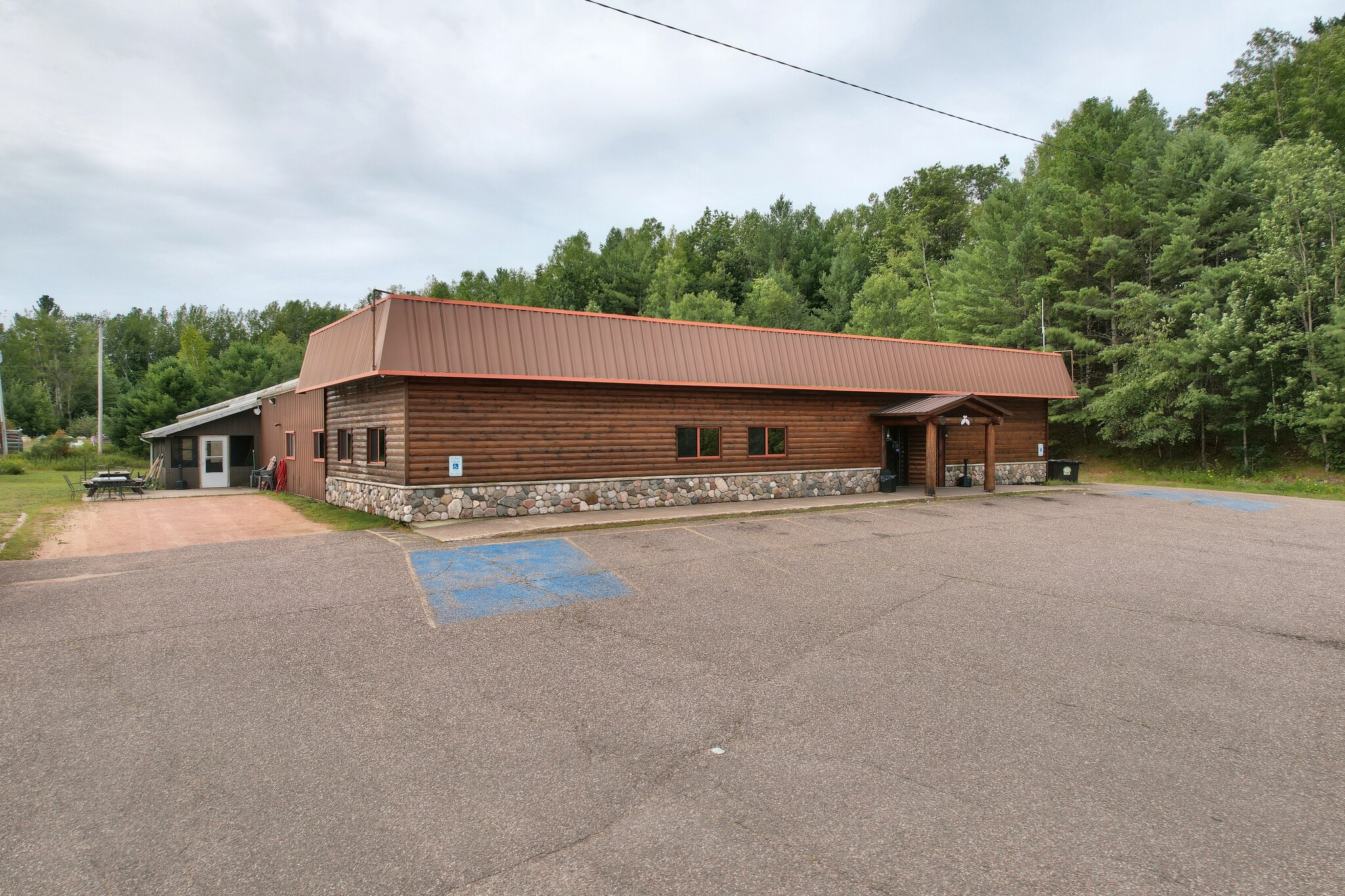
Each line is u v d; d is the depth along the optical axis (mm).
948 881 3338
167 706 5520
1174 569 10578
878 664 6500
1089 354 30391
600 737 4996
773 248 51906
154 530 14031
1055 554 11695
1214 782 4371
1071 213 29859
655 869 3447
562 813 3996
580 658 6660
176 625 7621
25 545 12078
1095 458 31250
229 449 26516
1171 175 28000
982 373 22641
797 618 7977
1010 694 5793
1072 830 3803
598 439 16266
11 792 4234
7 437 50812
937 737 4988
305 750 4801
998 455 23719
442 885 3332
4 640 7098
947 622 7836
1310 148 25000
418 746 4855
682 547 12039
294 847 3664
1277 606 8562
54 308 101312
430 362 13781
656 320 16953
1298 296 23625
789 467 19281
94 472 32938
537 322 15297
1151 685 6023
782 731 5082
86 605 8359
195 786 4316
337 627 7598
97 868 3479
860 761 4621
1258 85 35344
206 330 92625
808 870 3426
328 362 17203
